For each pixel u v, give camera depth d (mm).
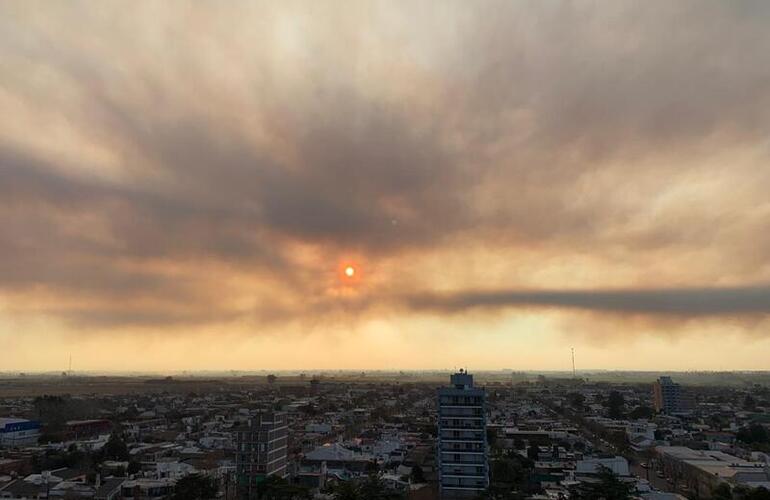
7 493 165375
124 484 169500
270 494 154500
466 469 161000
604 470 160125
